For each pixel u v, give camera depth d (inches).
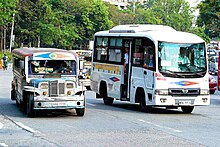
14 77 1648.6
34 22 5615.2
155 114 1455.5
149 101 1464.1
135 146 904.3
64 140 966.4
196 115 1453.0
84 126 1170.6
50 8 5654.5
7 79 3048.7
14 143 931.3
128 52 1596.9
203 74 1469.0
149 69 1467.8
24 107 1451.8
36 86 1305.4
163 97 1432.1
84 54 2778.1
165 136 1029.8
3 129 1112.8
